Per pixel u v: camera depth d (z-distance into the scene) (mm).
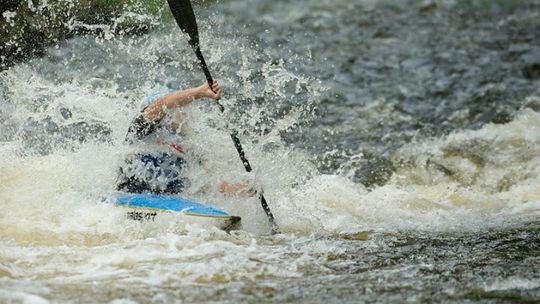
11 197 22906
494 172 29234
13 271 18250
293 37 48812
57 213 22172
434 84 41062
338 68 43469
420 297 17078
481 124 34688
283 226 23344
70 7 37281
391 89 40188
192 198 22844
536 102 37375
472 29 51594
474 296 17141
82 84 34969
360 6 57562
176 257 19547
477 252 20594
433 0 58688
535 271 18891
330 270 18969
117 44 38219
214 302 16656
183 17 23391
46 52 36719
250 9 54500
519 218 24312
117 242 20734
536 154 30609
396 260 19875
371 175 29344
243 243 21219
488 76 42062
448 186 28203
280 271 18812
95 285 17516
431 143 32500
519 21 53219
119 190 22641
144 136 22453
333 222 23844
